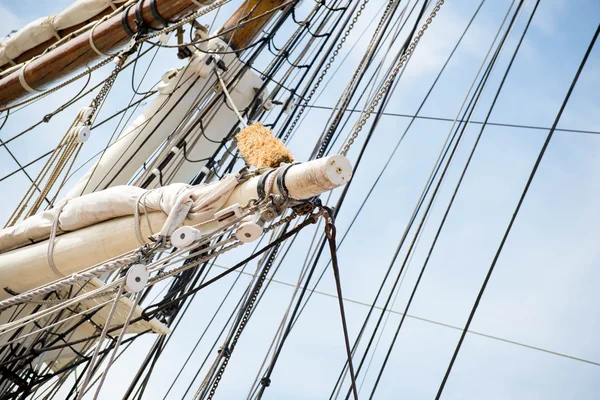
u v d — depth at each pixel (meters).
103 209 8.11
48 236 8.93
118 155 14.50
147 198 7.65
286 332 9.26
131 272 6.52
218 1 12.42
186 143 14.05
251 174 6.72
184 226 6.55
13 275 9.07
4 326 7.62
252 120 14.26
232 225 6.72
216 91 14.76
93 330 12.70
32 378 10.72
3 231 9.23
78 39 13.70
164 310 11.56
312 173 6.00
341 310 6.36
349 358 6.39
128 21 12.98
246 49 14.24
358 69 9.35
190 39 13.73
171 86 14.71
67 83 13.67
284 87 13.96
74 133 12.33
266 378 8.97
